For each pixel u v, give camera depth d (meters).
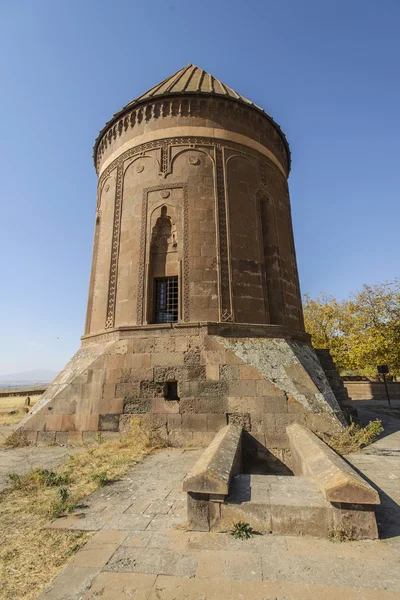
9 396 41.56
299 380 11.13
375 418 16.67
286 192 18.03
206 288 13.02
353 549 4.34
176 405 11.34
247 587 3.68
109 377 12.09
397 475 7.35
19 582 3.93
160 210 14.16
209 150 14.82
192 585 3.73
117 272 14.32
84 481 7.36
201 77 18.34
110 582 3.81
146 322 12.91
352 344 32.16
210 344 11.89
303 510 4.77
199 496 5.07
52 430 11.90
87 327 15.52
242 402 10.94
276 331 13.14
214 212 13.97
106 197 16.23
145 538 4.79
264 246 15.26
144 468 8.30
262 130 16.66
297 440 8.36
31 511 5.89
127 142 15.91
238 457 7.70
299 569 3.97
